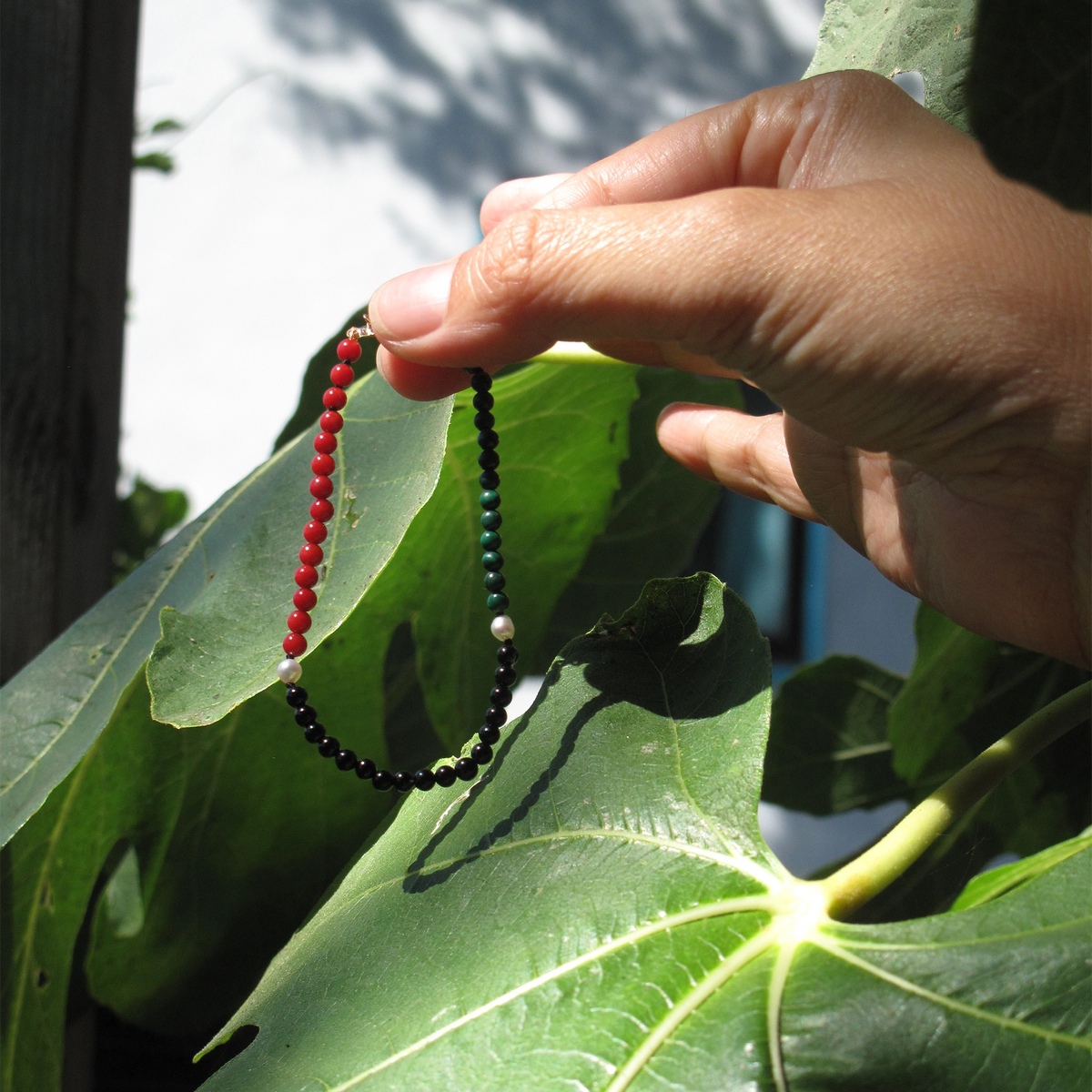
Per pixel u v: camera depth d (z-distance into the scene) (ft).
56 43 1.22
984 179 0.87
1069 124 0.78
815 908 0.84
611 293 0.87
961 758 1.23
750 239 0.85
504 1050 0.81
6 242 1.20
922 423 0.89
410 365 0.98
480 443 0.97
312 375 1.20
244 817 1.15
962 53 0.93
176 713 0.92
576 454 1.21
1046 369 0.85
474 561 1.20
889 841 0.85
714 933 0.83
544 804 0.91
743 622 0.94
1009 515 0.95
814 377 0.87
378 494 0.99
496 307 0.88
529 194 1.18
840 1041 0.79
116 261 1.28
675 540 1.37
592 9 2.99
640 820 0.89
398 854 0.95
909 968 0.80
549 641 1.36
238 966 1.18
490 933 0.87
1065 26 0.78
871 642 2.90
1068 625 0.98
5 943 1.04
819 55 1.05
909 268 0.84
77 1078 1.25
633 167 1.02
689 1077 0.78
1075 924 0.80
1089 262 0.85
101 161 1.26
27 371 1.20
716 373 1.16
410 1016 0.85
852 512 1.11
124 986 1.16
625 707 0.94
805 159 0.96
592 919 0.85
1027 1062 0.77
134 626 1.03
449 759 0.99
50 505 1.21
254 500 1.07
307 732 0.95
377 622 1.15
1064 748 1.18
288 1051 0.87
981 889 0.85
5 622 1.19
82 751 0.96
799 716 1.32
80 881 1.09
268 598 0.98
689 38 3.02
